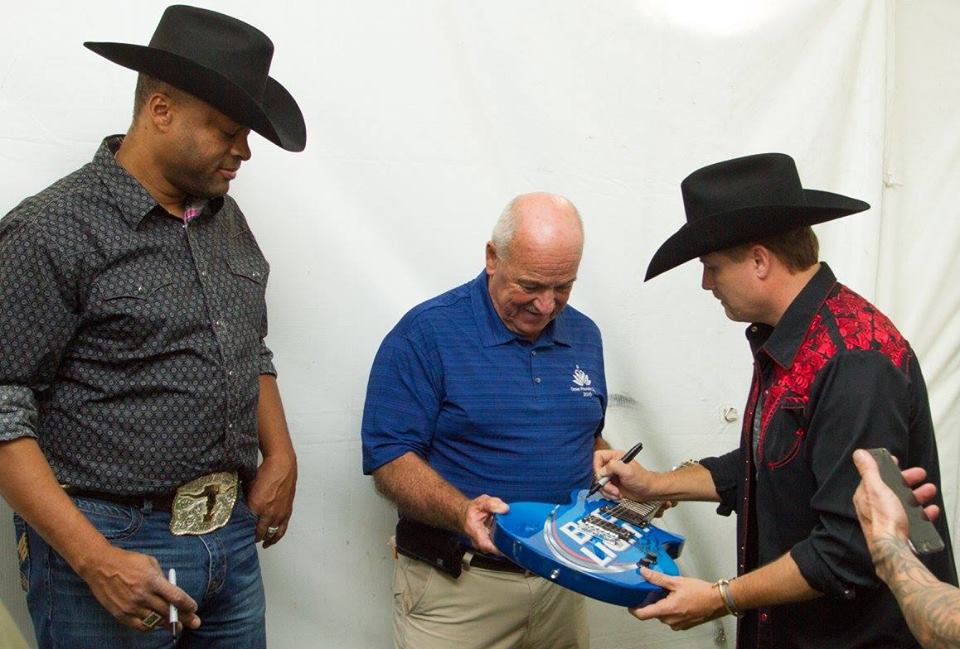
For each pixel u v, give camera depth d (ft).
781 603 5.35
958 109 9.41
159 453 5.43
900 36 9.11
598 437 7.52
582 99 7.92
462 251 7.68
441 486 6.25
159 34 5.42
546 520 6.13
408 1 7.25
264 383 6.55
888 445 5.06
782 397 5.49
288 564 7.39
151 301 5.33
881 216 8.92
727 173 5.66
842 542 5.01
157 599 5.12
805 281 5.55
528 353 6.64
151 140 5.38
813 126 8.67
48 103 6.29
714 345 8.71
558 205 6.27
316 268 7.20
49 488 5.01
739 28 8.38
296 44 6.93
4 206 6.24
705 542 8.96
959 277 9.57
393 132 7.32
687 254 5.62
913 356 5.40
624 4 7.97
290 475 6.49
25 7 6.19
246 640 6.17
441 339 6.50
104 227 5.24
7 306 4.95
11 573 6.47
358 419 7.47
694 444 8.73
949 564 5.58
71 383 5.32
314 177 7.12
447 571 6.60
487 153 7.65
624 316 8.35
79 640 5.43
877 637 5.40
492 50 7.56
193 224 5.68
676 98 8.24
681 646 8.97
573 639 7.23
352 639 7.66
